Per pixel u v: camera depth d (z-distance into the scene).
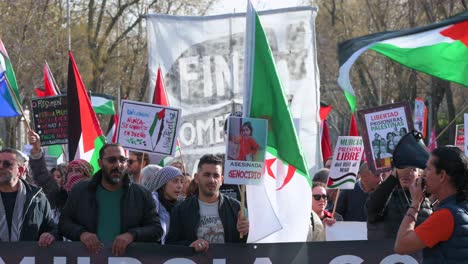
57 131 10.87
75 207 7.68
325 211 9.90
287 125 7.92
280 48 13.70
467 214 6.12
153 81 13.93
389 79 40.34
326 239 9.08
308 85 13.64
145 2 40.00
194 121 13.82
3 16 35.19
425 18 36.62
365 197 10.52
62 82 36.97
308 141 13.56
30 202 7.82
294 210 7.96
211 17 13.89
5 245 7.66
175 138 9.02
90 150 10.38
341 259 7.75
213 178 7.69
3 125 35.72
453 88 41.91
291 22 13.68
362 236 9.04
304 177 7.94
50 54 37.06
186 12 39.72
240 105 13.79
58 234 7.96
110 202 7.70
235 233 7.75
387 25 39.28
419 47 10.27
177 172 8.87
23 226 7.77
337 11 42.53
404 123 8.47
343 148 9.05
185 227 7.71
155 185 8.85
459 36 10.22
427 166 6.27
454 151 6.21
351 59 10.37
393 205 7.87
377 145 8.52
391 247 7.71
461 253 6.09
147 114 9.02
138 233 7.59
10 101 11.09
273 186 7.93
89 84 39.47
